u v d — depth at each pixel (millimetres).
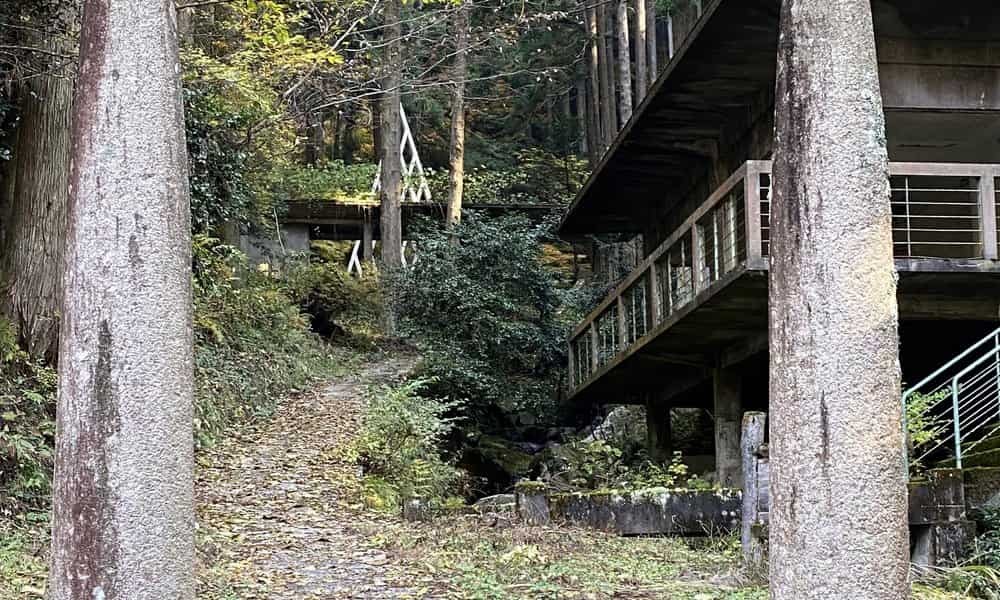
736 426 11086
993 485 7246
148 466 3184
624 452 14477
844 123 3318
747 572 5945
